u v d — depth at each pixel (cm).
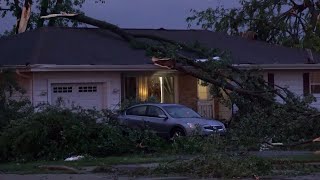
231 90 1895
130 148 1823
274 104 1712
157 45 2294
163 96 2795
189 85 2814
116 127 1836
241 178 1267
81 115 1808
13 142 1697
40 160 1697
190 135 1867
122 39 2780
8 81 2034
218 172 1302
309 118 1625
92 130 1775
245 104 1859
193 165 1355
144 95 2739
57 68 2378
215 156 1363
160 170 1370
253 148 1639
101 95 2539
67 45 2619
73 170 1427
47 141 1725
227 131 1717
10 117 1866
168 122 2106
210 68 1958
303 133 1666
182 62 2100
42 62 2391
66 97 2459
